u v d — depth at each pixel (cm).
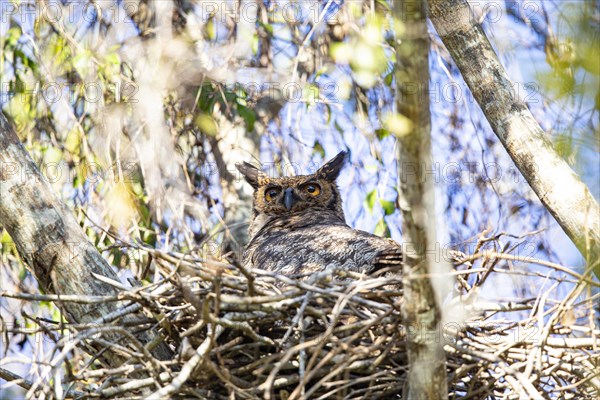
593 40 768
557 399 980
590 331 959
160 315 952
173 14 1510
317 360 945
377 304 921
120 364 985
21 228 1027
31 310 1415
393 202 1385
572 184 1045
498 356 945
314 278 938
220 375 881
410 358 873
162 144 1441
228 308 919
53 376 970
